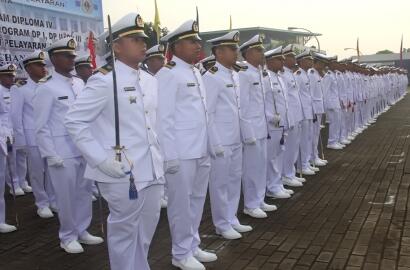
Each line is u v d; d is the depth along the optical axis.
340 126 10.55
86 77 6.15
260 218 5.37
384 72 20.58
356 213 5.40
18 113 6.25
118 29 3.08
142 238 3.31
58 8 8.34
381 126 14.42
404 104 23.52
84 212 4.73
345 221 5.11
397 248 4.24
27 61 6.20
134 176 3.02
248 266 3.98
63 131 4.46
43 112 4.39
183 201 3.88
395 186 6.64
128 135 3.04
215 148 4.35
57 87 4.51
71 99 4.56
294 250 4.31
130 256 3.18
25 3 7.70
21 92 6.19
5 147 5.25
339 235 4.66
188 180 3.88
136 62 3.14
